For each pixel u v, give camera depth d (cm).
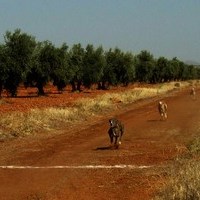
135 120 3672
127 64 9106
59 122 3394
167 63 12781
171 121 3528
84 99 4862
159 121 3550
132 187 1545
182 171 1582
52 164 1934
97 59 7925
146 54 11206
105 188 1546
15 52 5609
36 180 1661
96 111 4319
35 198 1434
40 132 2939
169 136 2727
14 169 1836
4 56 5572
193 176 1449
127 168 1842
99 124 3406
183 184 1394
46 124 3167
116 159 2030
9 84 5684
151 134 2828
